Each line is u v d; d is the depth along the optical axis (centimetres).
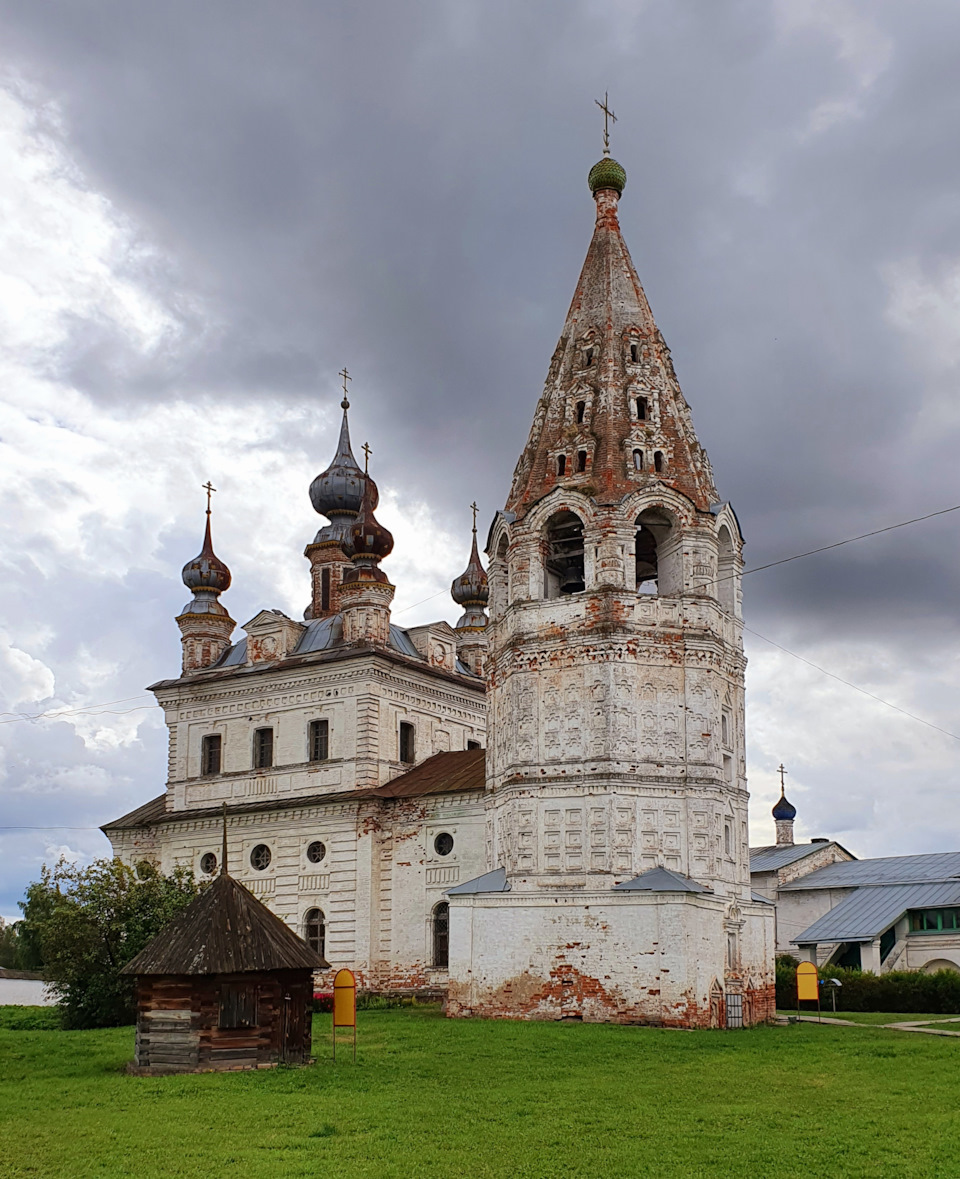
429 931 6203
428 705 7131
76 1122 2539
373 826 6469
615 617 5153
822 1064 3503
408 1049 3797
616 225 6119
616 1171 2114
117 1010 4947
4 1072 3366
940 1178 2061
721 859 5088
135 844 7481
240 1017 3338
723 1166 2152
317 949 6550
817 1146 2311
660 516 5509
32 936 9144
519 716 5262
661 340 5891
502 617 5612
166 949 3294
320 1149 2270
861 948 7519
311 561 8300
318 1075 3150
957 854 8662
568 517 5584
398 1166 2139
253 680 7150
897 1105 2780
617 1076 3247
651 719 5122
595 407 5588
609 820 4947
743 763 5481
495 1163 2169
